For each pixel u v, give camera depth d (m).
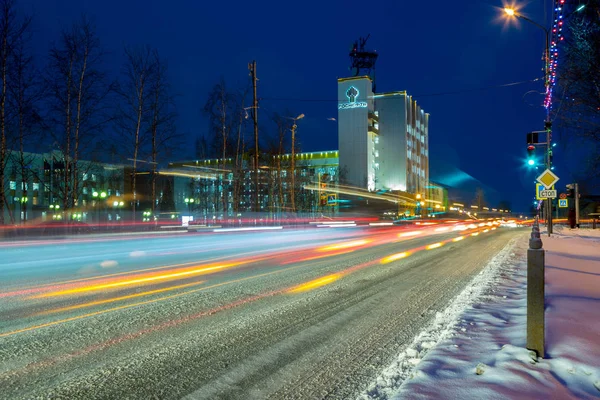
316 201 68.88
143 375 4.10
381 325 5.84
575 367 3.83
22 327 5.70
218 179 48.19
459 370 3.87
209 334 5.41
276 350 4.82
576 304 6.30
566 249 15.55
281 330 5.59
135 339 5.20
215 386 3.86
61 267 11.91
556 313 5.75
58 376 4.07
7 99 24.50
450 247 18.62
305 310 6.70
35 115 25.39
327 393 3.72
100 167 47.00
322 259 13.80
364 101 80.12
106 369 4.25
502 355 4.15
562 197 34.25
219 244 20.47
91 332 5.48
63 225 26.89
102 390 3.76
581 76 16.80
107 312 6.53
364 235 29.66
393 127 85.50
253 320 6.09
